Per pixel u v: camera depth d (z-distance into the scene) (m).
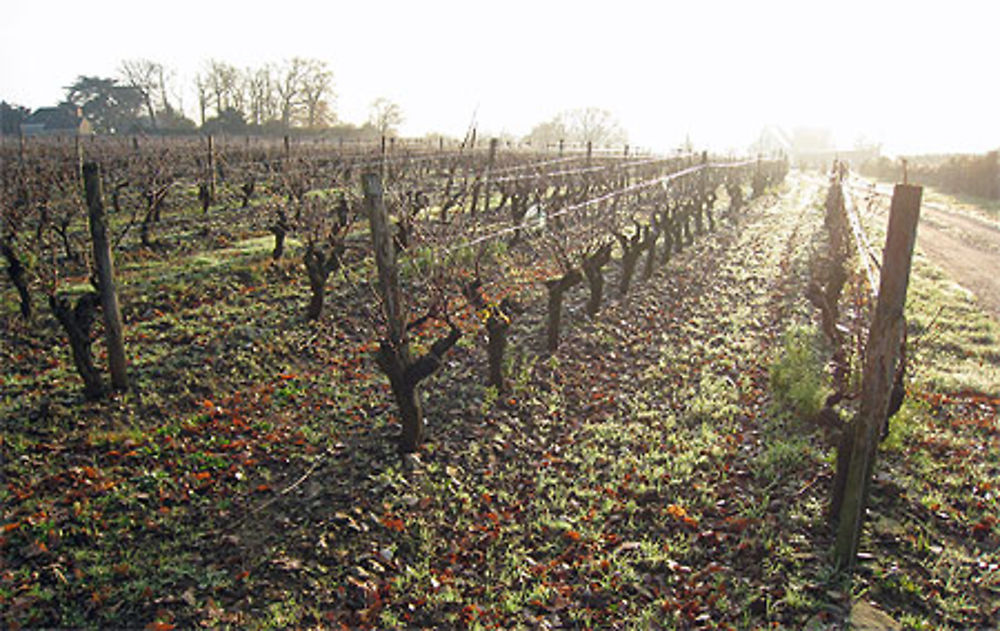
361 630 4.19
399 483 5.77
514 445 6.65
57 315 7.02
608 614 4.34
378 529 5.18
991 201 33.50
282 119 72.12
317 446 6.53
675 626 4.18
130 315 9.94
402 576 4.71
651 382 8.29
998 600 4.35
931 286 13.44
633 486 5.78
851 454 4.74
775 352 8.98
